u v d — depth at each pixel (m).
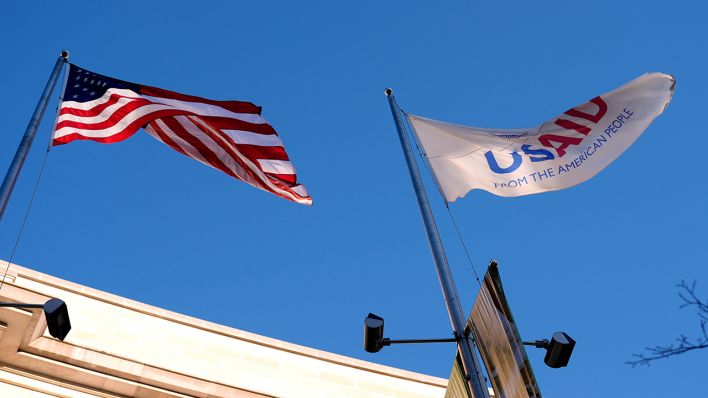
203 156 13.89
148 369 18.45
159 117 13.52
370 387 21.36
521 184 13.92
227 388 19.12
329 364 21.58
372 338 11.06
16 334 17.16
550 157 14.12
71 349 17.91
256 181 13.99
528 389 9.09
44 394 17.53
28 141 11.81
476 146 14.41
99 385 18.03
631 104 14.60
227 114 14.48
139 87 14.01
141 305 20.83
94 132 13.11
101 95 13.60
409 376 22.00
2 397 17.08
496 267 9.77
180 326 20.89
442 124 14.80
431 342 10.98
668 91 14.67
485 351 10.34
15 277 18.88
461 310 11.23
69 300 19.89
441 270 11.77
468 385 10.49
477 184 13.97
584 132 14.38
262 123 14.67
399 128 14.82
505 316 9.54
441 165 14.23
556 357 10.56
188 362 20.03
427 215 12.77
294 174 14.38
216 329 21.25
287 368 21.02
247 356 20.89
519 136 14.45
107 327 19.83
